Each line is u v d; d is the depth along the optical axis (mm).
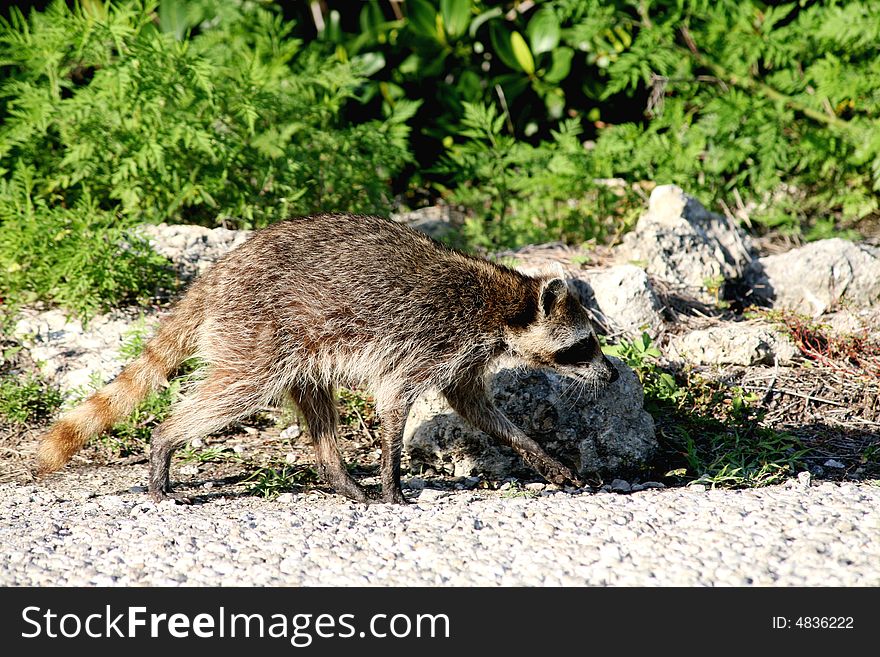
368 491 6973
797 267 9430
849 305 9250
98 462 7566
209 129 9633
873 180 11531
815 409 7965
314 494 6918
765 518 5352
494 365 7215
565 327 7016
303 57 11898
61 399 8133
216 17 12797
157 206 10023
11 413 7977
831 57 11250
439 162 13211
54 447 6723
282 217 10008
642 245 9453
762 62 12516
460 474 7398
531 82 13359
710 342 8398
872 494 5844
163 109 9688
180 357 6977
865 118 11602
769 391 8078
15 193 9398
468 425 7320
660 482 7203
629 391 7348
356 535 5379
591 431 7230
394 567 4953
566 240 10930
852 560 4809
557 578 4770
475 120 11773
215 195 10133
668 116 11820
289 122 10547
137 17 11156
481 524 5496
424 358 6797
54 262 8914
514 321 6977
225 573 4957
